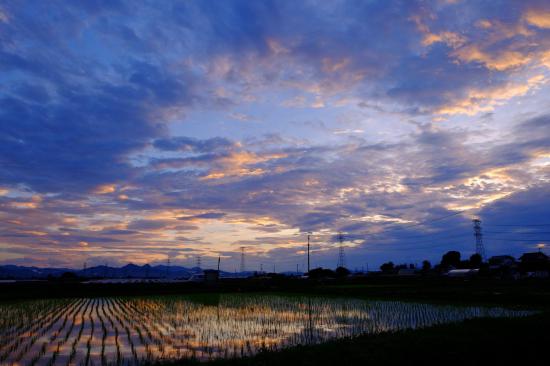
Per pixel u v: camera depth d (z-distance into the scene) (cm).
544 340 1513
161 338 1955
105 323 2478
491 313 2909
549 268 9219
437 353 1312
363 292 5059
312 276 11156
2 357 1557
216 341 1880
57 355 1591
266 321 2542
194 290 5962
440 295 4284
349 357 1243
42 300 4522
